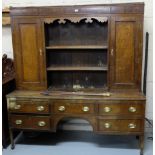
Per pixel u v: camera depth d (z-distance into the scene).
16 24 2.72
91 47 2.70
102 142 2.98
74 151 2.78
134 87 2.71
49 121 2.71
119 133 2.63
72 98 2.60
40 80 2.84
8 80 2.89
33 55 2.79
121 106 2.55
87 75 2.98
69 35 2.90
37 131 2.92
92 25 2.84
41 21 2.67
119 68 2.68
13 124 2.79
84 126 3.31
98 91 2.78
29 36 2.73
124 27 2.58
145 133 3.17
